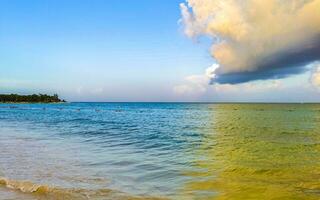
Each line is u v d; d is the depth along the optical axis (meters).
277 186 9.47
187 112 87.62
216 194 8.66
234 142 20.56
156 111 97.62
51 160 13.78
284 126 34.66
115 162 13.39
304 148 17.58
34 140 21.61
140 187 9.41
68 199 8.26
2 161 13.50
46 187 9.27
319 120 46.03
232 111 93.00
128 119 51.59
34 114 70.88
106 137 23.69
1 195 8.67
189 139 22.44
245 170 11.70
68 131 28.77
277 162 13.32
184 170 11.76
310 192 8.80
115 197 8.40
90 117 58.09
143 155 15.30
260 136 24.34
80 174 11.09
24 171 11.53
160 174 11.12
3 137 23.58
